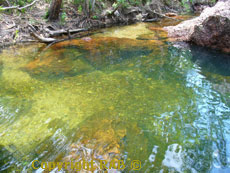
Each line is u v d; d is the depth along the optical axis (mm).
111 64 5059
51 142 2484
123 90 3777
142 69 4727
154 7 13055
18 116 3000
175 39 7363
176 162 2205
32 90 3787
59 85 3980
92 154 2281
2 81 4117
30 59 5398
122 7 11383
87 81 4152
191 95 3598
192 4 15641
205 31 6242
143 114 3059
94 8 10188
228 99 3467
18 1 8047
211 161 2229
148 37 7734
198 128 2766
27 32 7344
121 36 7977
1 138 2547
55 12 8234
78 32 8695
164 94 3631
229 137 2605
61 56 5668
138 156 2270
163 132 2680
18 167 2139
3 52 5977
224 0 7047
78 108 3205
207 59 5367
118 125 2799
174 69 4719
